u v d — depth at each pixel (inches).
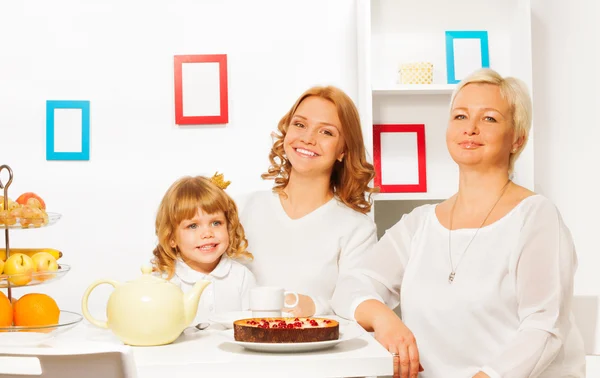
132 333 48.3
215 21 99.7
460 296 63.2
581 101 99.7
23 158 98.4
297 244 82.5
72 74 99.0
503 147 66.8
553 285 59.3
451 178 97.0
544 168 99.3
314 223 83.1
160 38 99.3
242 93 99.9
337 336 47.1
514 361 56.6
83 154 98.2
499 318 62.1
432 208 71.5
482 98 66.9
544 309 58.7
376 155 95.5
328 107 83.4
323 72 100.3
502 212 65.3
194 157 99.4
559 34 100.4
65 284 98.0
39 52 98.7
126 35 99.2
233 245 81.0
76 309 98.0
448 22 98.4
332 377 43.6
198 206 77.4
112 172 98.9
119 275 98.6
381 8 98.1
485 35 97.0
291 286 81.4
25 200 65.4
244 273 80.0
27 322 52.1
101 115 99.0
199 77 98.8
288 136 83.6
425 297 65.1
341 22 100.5
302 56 100.3
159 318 48.3
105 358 34.6
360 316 63.5
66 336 52.6
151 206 99.0
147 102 99.3
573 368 62.9
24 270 56.6
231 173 99.6
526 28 92.7
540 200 64.2
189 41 99.6
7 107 98.4
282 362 43.2
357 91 100.0
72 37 99.0
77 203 98.5
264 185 99.5
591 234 98.1
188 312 50.6
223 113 98.7
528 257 60.8
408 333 58.7
